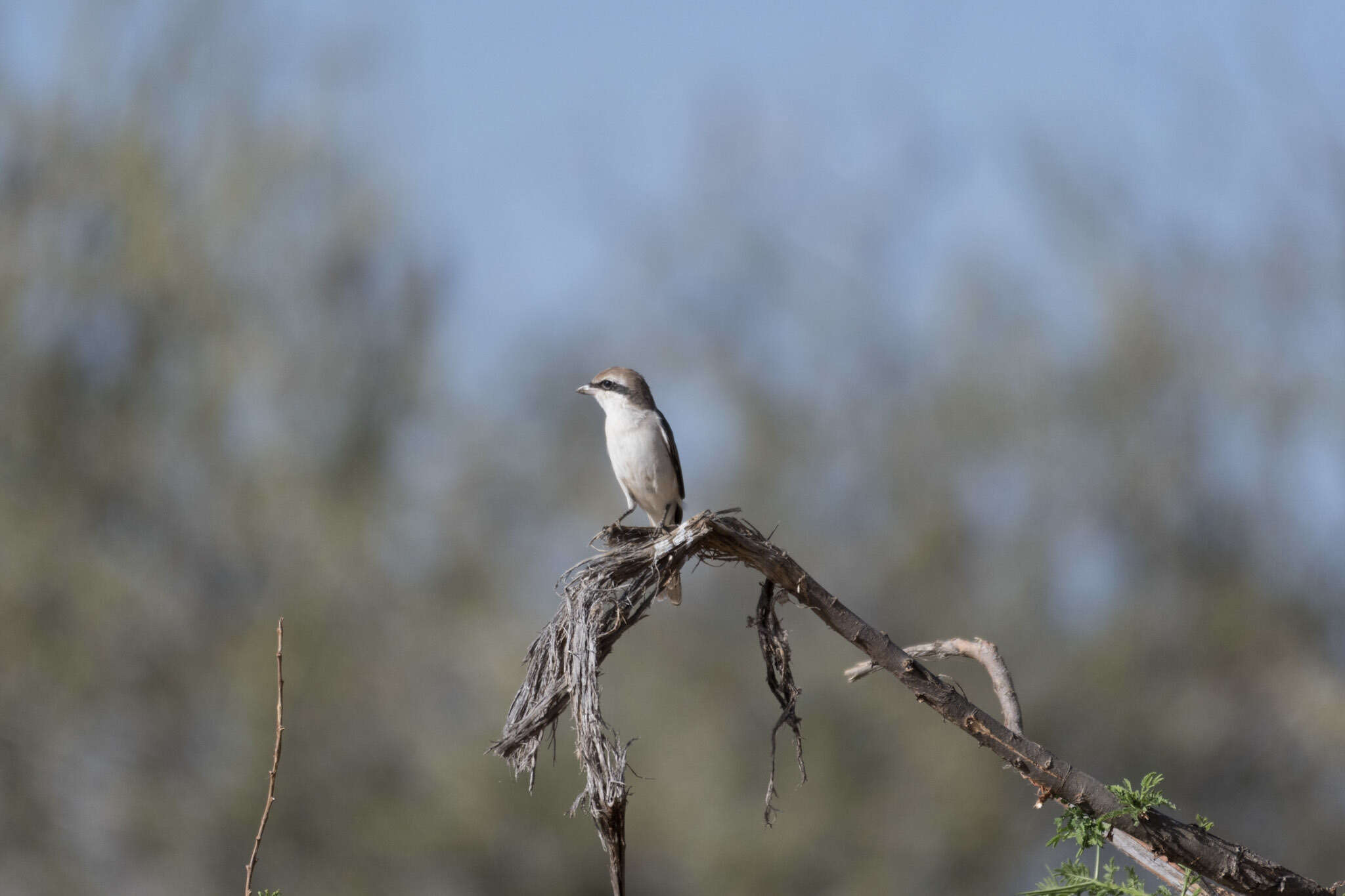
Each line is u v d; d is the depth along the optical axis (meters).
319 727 15.38
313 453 16.38
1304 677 17.30
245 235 16.30
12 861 15.69
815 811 15.46
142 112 16.30
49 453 15.66
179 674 15.55
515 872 15.28
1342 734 16.86
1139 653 17.36
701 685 15.97
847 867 15.66
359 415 16.38
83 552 15.35
